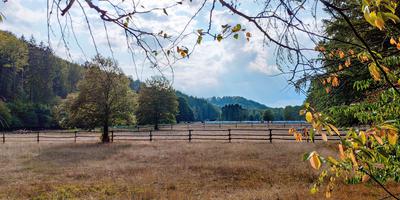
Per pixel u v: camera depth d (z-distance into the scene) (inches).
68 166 706.8
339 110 237.6
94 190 489.7
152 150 955.3
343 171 136.7
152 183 532.7
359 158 87.3
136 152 916.0
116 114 1227.2
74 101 1208.8
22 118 2107.5
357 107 213.0
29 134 1833.2
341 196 390.0
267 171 601.3
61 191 483.2
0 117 233.5
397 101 177.5
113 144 1154.0
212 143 1117.7
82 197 453.7
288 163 671.8
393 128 80.3
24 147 1090.7
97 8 83.0
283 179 535.5
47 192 479.8
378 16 57.5
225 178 564.7
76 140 1406.3
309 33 80.4
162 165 696.4
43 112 2207.2
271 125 2340.1
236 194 454.9
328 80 122.8
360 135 83.1
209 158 780.0
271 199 417.7
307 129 116.4
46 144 1195.9
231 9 76.9
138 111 2130.9
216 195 454.3
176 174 598.2
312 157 76.4
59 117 1429.6
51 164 735.7
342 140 84.5
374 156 83.4
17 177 590.2
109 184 525.3
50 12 82.0
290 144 999.0
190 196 449.1
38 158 831.7
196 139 1327.5
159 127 2373.3
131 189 493.0
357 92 281.0
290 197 417.7
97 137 1581.0
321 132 87.8
